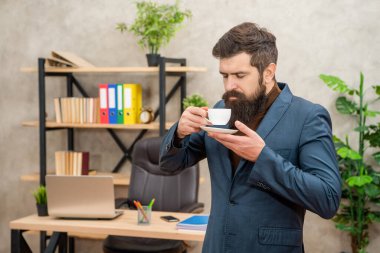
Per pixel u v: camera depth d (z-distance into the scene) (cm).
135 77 422
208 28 403
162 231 251
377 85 371
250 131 145
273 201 154
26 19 443
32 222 271
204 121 161
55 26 436
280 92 164
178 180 336
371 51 373
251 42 148
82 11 429
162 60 367
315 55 383
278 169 142
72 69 384
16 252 274
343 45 378
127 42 421
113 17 422
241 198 157
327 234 390
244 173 157
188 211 311
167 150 170
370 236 378
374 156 358
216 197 165
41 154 400
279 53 390
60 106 403
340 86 356
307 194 140
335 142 368
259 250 154
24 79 447
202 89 408
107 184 267
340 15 377
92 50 429
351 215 366
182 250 317
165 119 413
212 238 162
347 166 370
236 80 151
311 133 150
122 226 261
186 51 408
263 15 391
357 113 369
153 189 338
